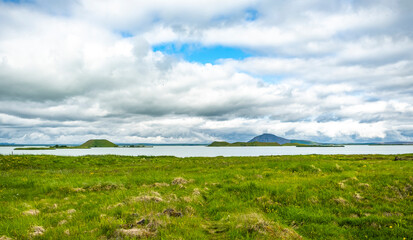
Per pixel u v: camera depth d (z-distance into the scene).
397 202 14.70
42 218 11.83
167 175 26.44
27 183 21.22
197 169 32.06
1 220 11.50
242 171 27.23
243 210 13.41
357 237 10.24
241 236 8.97
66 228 10.16
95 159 43.47
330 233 10.54
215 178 23.39
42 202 15.59
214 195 17.14
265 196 15.70
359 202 14.74
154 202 14.15
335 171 26.41
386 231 10.48
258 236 8.85
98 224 10.34
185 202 14.88
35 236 9.38
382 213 13.02
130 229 9.49
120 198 15.83
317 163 29.17
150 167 36.00
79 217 11.89
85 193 18.53
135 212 12.03
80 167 36.66
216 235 9.64
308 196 15.61
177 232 9.34
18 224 10.53
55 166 36.56
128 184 21.48
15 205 14.47
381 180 18.73
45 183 20.84
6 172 29.05
